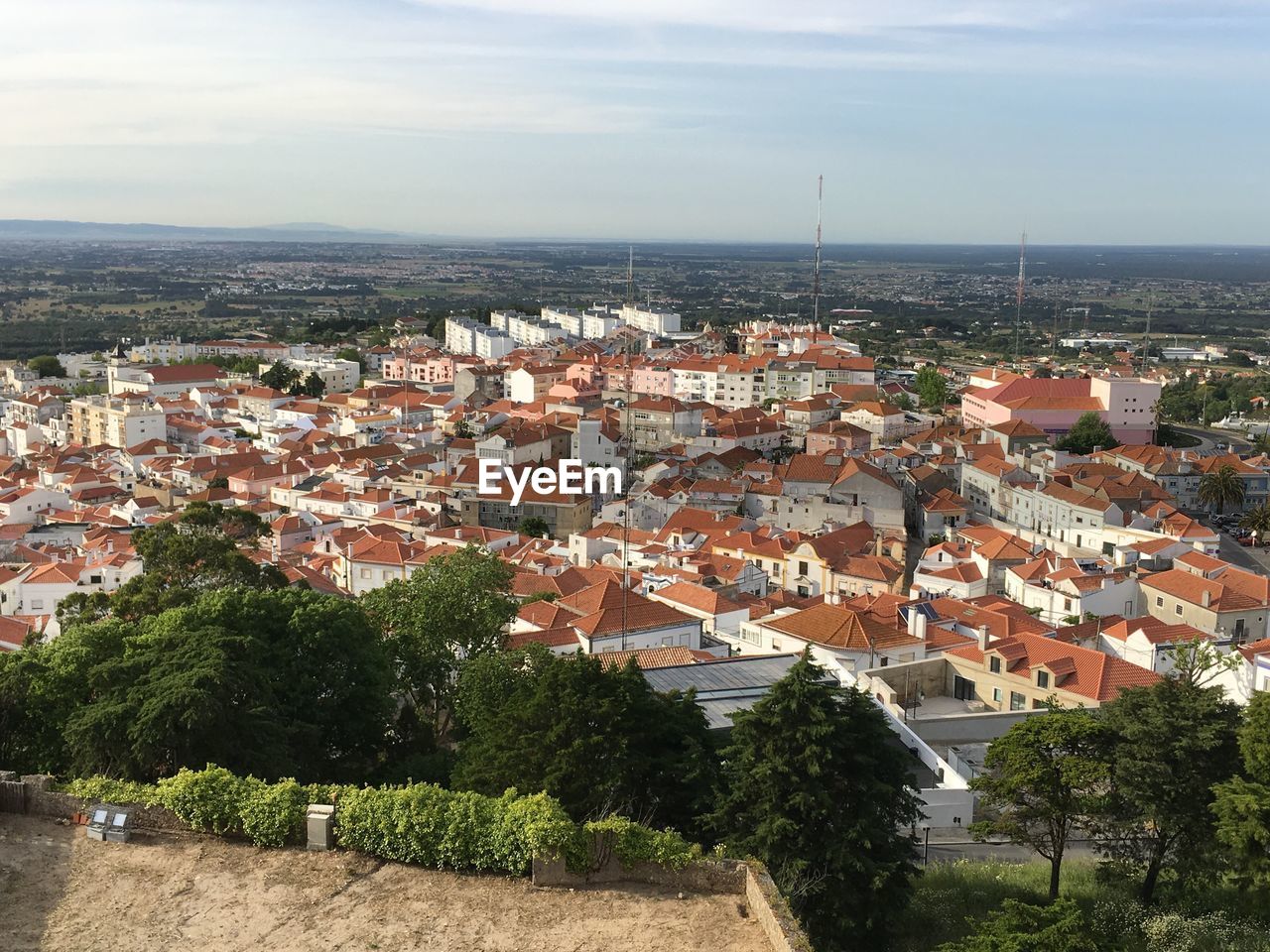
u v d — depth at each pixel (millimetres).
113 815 55688
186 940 47844
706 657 112750
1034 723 73062
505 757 69625
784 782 63125
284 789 56062
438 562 118500
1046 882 75125
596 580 156750
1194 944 65062
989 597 146125
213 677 71562
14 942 47469
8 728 77688
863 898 61688
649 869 52219
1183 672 90062
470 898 51000
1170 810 67812
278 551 185875
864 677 105625
